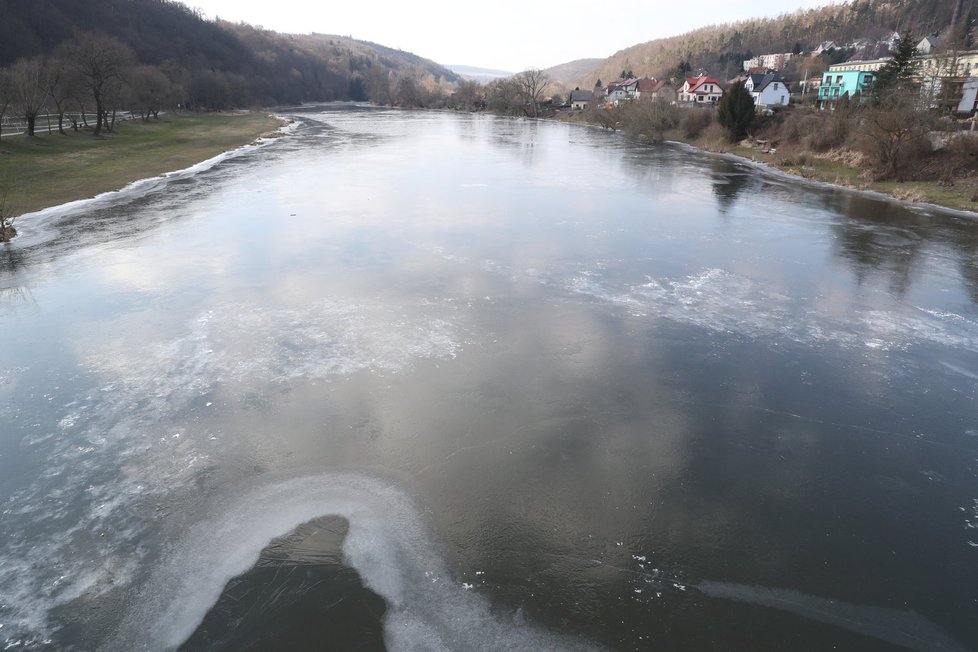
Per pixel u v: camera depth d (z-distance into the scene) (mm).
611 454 9195
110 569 6910
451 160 41500
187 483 8344
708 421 10156
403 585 6746
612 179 34375
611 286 16297
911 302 15461
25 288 15664
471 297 15258
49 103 56875
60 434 9398
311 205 25578
